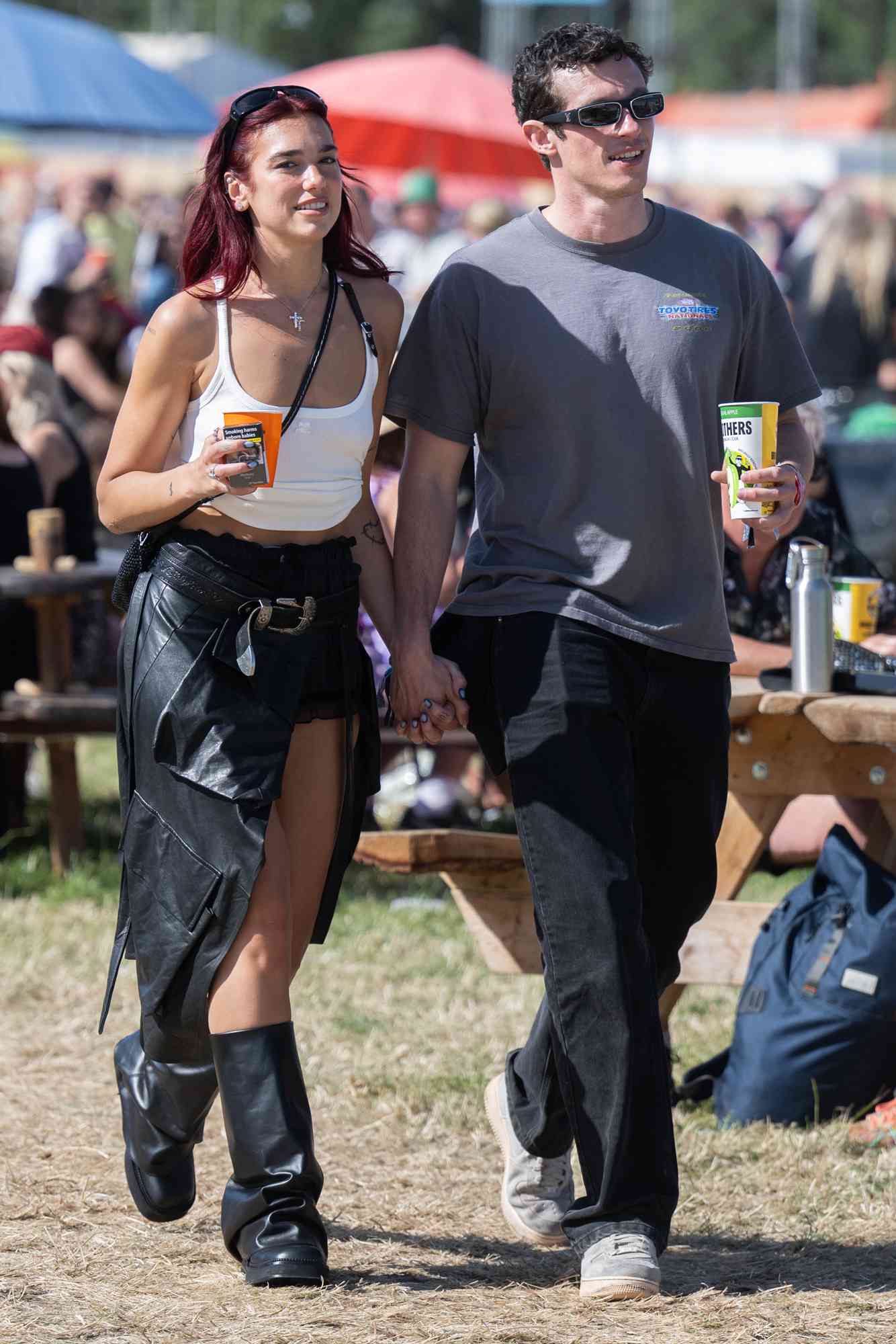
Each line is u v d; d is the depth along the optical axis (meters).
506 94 40.91
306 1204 9.87
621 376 10.10
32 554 21.48
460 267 10.41
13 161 86.00
